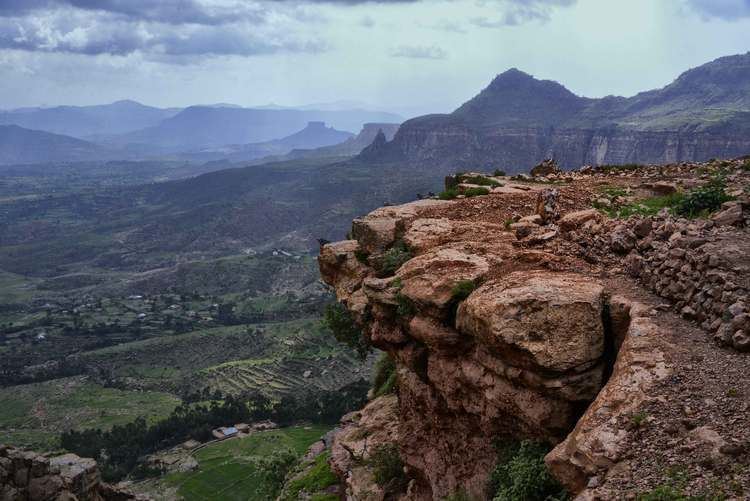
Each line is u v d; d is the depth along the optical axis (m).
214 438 123.19
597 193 30.02
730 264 15.06
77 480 35.50
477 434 19.95
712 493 10.12
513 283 17.12
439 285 18.92
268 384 160.00
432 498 23.59
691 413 11.80
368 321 25.84
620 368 13.59
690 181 29.31
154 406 149.88
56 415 146.00
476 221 26.02
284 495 35.94
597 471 11.57
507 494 15.03
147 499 41.53
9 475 28.72
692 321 14.88
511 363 15.78
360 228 28.17
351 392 136.88
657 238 18.64
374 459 29.42
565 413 14.96
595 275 17.84
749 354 13.05
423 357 21.62
